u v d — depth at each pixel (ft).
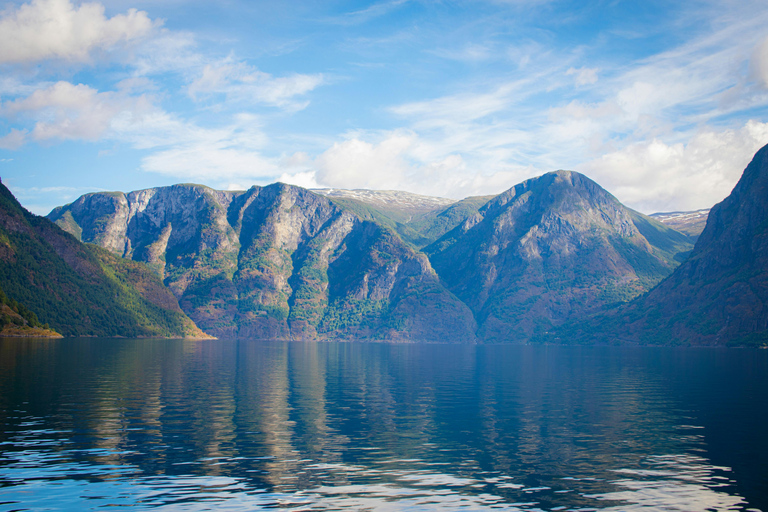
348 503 139.13
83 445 184.65
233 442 193.77
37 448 180.14
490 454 184.03
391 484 153.17
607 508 138.31
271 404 276.41
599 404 292.20
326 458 176.65
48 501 136.56
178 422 224.53
